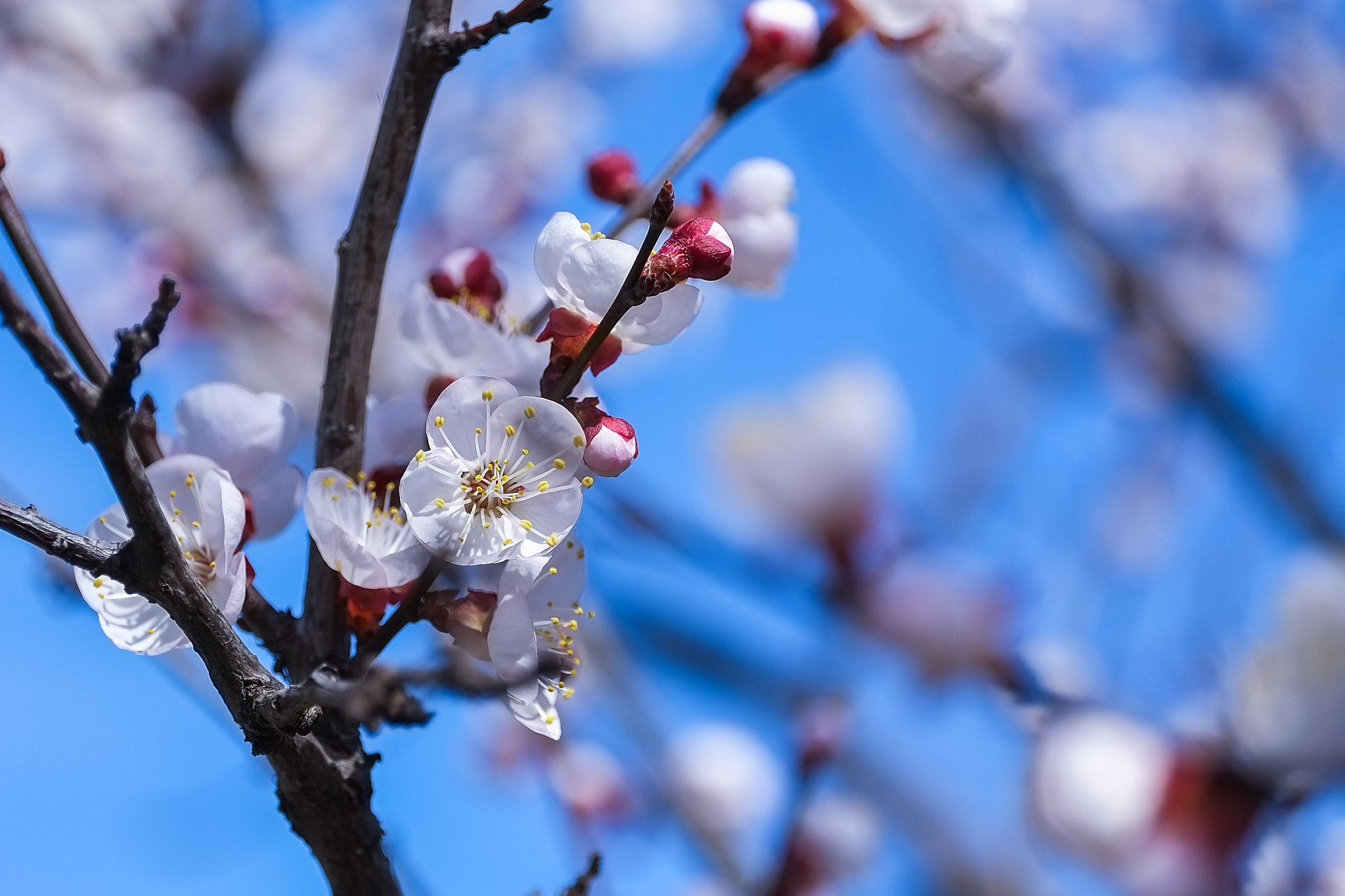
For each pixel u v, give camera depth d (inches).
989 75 26.2
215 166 54.4
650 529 32.0
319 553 23.6
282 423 23.9
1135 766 28.1
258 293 52.3
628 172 25.4
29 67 52.8
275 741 22.5
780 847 30.4
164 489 23.3
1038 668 30.1
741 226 25.0
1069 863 28.5
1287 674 27.7
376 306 24.0
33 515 22.2
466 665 21.5
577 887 23.0
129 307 52.0
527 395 24.0
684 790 35.7
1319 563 27.9
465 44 23.6
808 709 30.9
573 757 37.1
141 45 53.7
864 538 32.1
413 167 23.9
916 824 32.1
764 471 32.9
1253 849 27.7
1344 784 27.5
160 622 23.2
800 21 25.6
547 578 23.5
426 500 22.9
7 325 21.7
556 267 23.2
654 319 23.2
